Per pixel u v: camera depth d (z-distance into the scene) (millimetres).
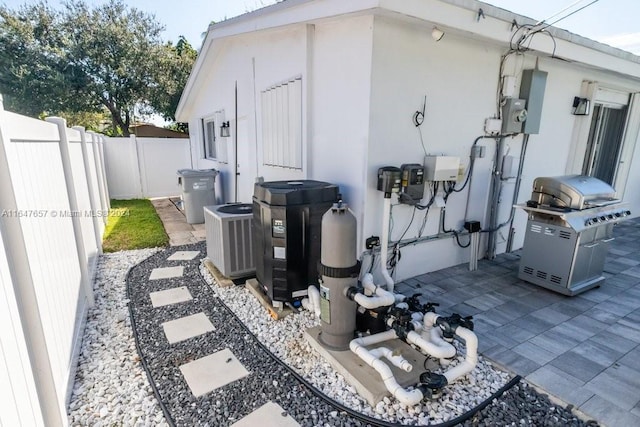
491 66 3975
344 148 3512
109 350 2635
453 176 3736
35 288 1660
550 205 3545
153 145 10164
